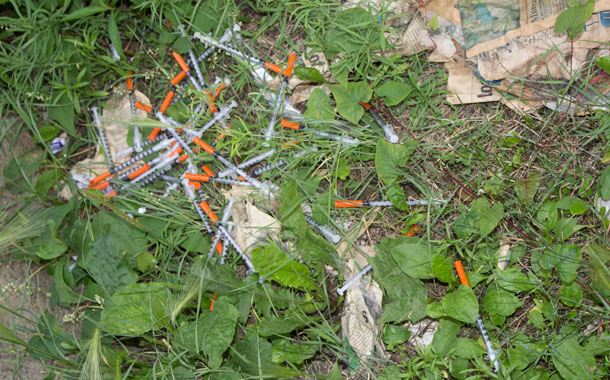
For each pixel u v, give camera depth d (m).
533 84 1.03
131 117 1.10
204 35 1.08
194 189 1.08
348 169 1.05
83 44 1.07
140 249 1.06
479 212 1.00
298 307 1.02
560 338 0.99
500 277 1.00
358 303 1.03
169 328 1.00
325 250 1.00
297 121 1.06
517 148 1.04
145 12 1.10
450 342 1.00
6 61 1.07
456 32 1.04
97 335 0.97
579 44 1.01
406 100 1.06
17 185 1.06
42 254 1.03
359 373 1.04
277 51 1.08
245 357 1.01
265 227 1.03
